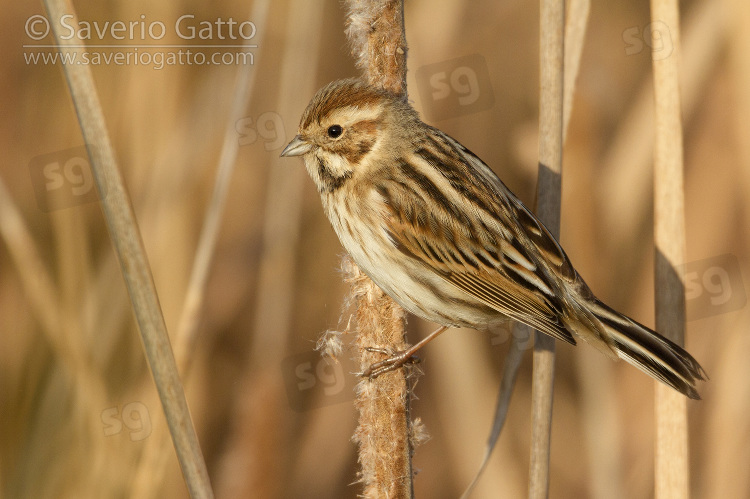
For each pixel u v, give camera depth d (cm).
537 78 1461
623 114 1423
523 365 1323
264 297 1210
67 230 1098
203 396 1206
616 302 1293
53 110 1203
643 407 1258
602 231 1287
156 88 1199
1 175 1197
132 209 678
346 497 1228
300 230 1307
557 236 906
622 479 1202
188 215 1213
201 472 695
